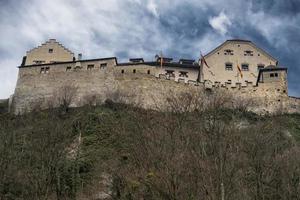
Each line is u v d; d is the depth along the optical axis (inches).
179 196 1190.9
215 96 2655.0
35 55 3255.4
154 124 1708.9
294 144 2071.9
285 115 2728.8
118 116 2354.8
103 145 2021.4
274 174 1562.5
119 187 1454.2
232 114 2097.7
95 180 1712.6
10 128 2178.9
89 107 2630.4
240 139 1601.9
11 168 1676.9
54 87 2864.2
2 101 3016.7
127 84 2800.2
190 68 3282.5
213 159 1305.4
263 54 3415.4
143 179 1323.8
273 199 1476.4
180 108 2022.6
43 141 1862.7
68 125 2215.8
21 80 2940.5
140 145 1504.7
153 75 2810.0
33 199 1521.9
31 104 2834.6
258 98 2829.7
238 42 3430.1
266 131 1996.8
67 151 1903.3
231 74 3329.2
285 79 2908.5
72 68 2903.5
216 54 3383.4
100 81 2832.2
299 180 1552.7
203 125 1606.8
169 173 1239.5
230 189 1228.5
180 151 1360.7
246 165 1505.9
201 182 1217.4
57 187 1588.3
